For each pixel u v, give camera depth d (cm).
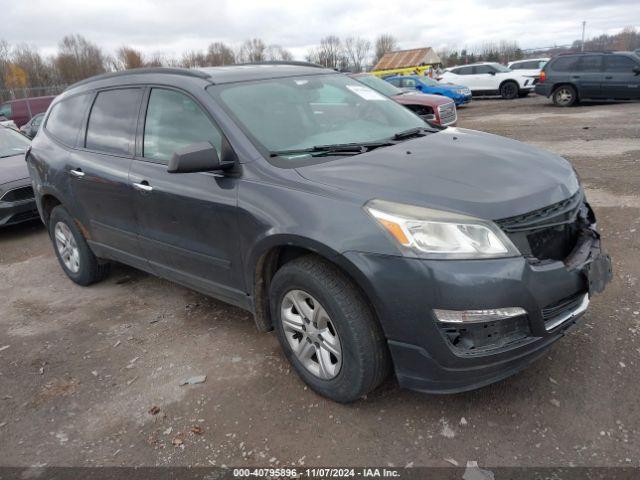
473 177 279
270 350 360
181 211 346
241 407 304
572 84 1738
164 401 316
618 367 304
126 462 270
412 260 245
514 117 1582
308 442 271
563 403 281
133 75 413
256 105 350
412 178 277
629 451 246
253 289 320
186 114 356
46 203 516
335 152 322
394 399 297
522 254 253
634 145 933
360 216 259
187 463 265
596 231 298
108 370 357
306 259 288
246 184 307
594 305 374
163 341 388
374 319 269
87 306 465
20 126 2344
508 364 255
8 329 436
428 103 1152
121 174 394
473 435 265
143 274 527
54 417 312
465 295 240
